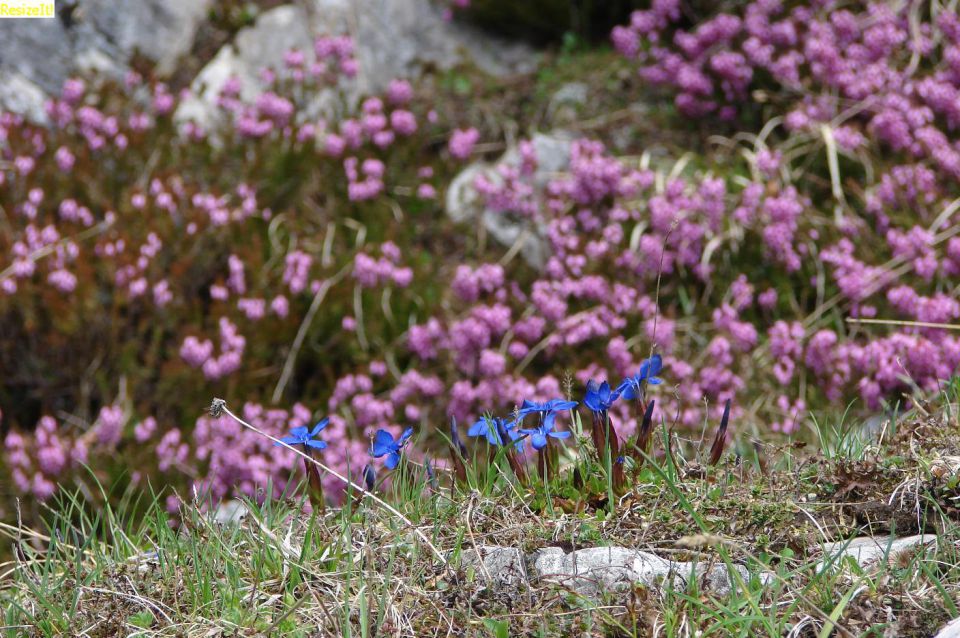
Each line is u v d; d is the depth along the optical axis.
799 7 10.87
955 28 10.45
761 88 10.99
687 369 8.52
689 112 10.98
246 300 8.93
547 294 9.28
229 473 8.28
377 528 4.40
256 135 10.42
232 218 9.59
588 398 4.48
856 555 3.99
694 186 9.80
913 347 7.85
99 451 8.20
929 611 3.49
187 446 8.34
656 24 11.47
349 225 10.26
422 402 8.91
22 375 8.87
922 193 9.23
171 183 9.71
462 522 4.36
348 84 11.80
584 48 12.63
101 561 4.61
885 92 10.16
